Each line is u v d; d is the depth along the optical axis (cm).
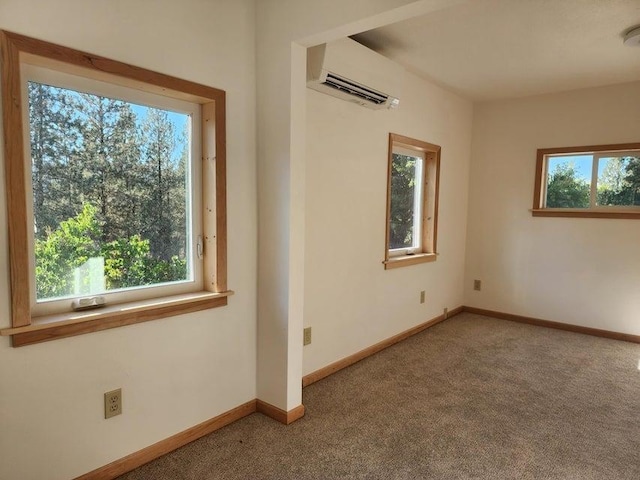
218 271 215
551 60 320
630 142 379
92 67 161
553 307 427
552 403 258
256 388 243
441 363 323
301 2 204
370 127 321
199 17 198
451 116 426
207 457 197
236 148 220
